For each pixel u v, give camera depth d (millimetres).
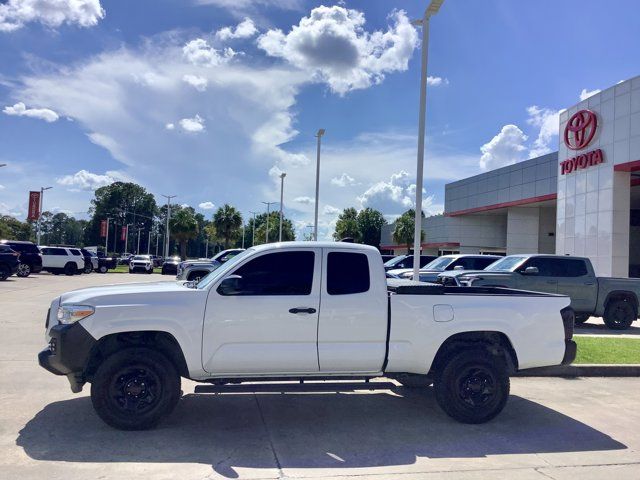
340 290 6191
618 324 14836
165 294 5922
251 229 119125
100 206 148875
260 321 5977
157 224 157750
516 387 8398
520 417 6781
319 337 6094
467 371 6352
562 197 28859
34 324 12781
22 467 4793
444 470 5012
